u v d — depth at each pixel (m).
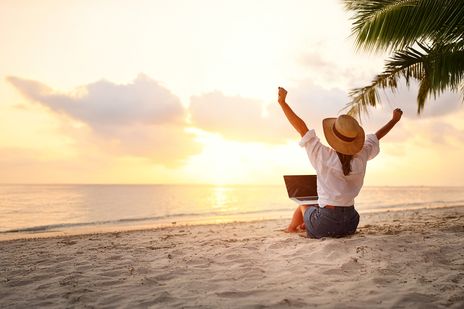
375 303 2.18
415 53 7.40
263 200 39.62
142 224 11.43
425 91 8.30
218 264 3.37
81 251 4.57
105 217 17.62
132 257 3.93
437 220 7.14
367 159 3.71
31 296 2.56
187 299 2.37
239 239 4.91
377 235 4.25
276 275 2.91
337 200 3.79
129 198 47.00
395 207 19.39
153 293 2.53
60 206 28.73
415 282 2.58
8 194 59.19
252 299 2.33
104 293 2.57
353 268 2.98
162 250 4.32
